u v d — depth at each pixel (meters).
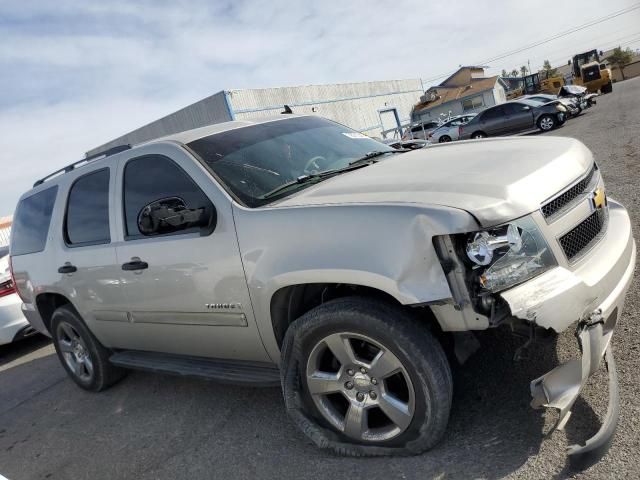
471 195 2.36
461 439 2.63
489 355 3.25
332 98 37.62
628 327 3.18
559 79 40.94
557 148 2.96
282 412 3.46
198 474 3.02
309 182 3.17
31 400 5.13
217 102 28.95
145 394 4.44
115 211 3.74
